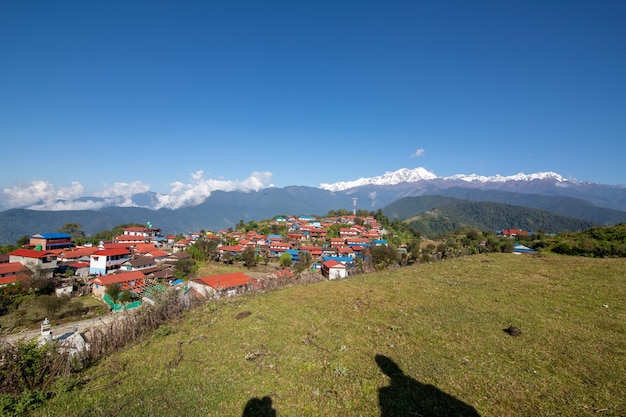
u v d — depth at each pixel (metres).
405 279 20.55
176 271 63.25
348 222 148.00
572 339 10.64
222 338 13.28
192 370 10.73
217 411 8.38
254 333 13.43
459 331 11.82
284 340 12.47
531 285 17.00
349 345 11.53
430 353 10.38
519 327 11.80
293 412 8.16
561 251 34.69
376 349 11.02
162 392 9.47
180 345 12.99
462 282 18.56
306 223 149.38
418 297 16.28
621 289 15.37
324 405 8.33
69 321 41.28
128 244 90.31
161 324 16.28
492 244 73.75
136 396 9.36
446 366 9.50
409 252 92.25
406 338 11.63
